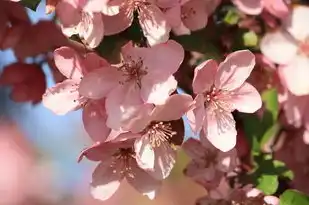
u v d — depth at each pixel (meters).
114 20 0.40
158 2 0.40
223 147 0.41
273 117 0.47
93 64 0.40
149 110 0.39
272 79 0.47
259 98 0.42
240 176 0.45
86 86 0.40
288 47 0.46
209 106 0.42
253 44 0.45
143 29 0.40
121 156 0.42
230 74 0.41
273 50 0.46
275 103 0.47
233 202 0.44
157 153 0.41
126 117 0.39
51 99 0.41
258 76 0.46
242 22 0.46
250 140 0.46
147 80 0.40
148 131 0.40
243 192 0.44
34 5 0.41
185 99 0.39
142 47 0.40
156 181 0.42
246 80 0.44
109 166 0.42
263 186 0.44
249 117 0.46
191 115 0.39
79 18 0.40
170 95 0.39
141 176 0.42
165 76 0.40
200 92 0.41
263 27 0.47
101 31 0.40
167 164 0.41
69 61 0.41
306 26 0.47
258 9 0.45
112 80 0.40
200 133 0.43
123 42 0.41
